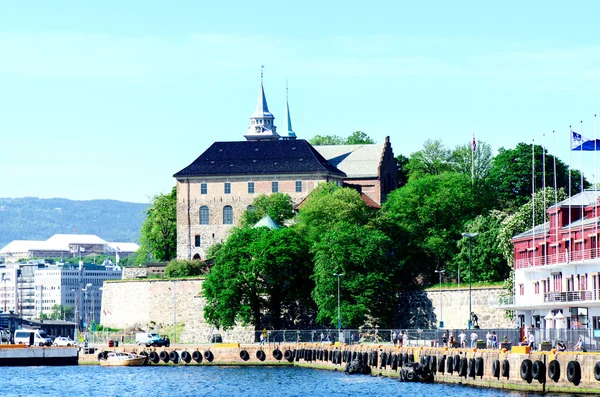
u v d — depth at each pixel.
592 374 171.88
